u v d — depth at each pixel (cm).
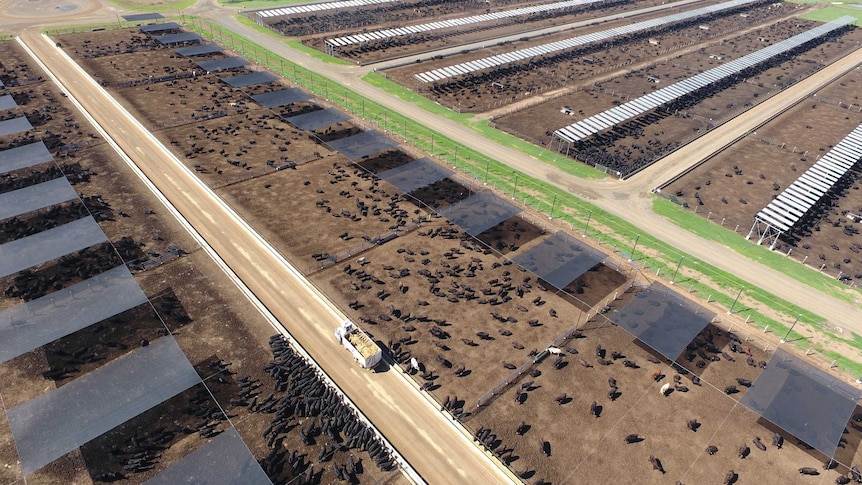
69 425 4519
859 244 8062
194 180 8481
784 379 5478
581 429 4984
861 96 14200
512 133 10981
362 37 15750
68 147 9175
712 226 8300
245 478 4212
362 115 11350
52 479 4288
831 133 11862
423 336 5884
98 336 5606
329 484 4378
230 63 13350
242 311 6081
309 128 9969
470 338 5897
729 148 10956
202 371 5294
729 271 7288
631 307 6247
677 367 5703
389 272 6800
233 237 7275
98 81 11912
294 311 6106
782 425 4944
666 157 10356
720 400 5362
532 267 6806
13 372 5162
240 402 5000
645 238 7875
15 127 9519
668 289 6631
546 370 5588
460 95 12888
